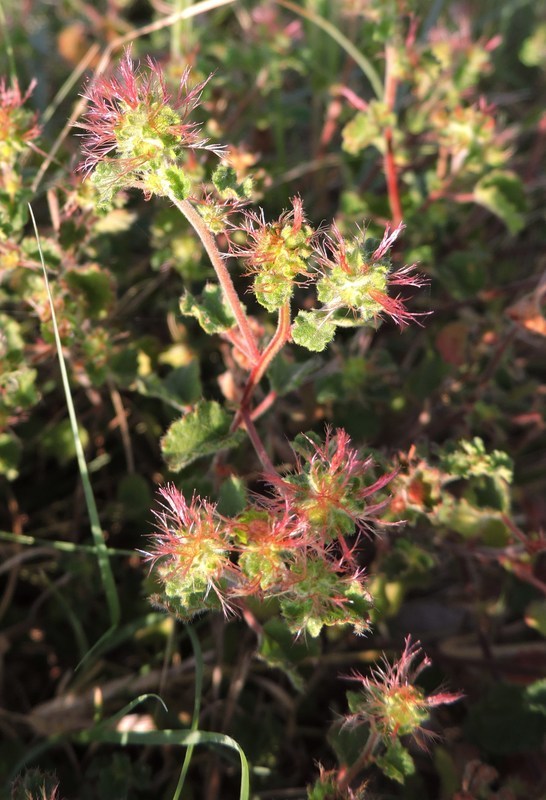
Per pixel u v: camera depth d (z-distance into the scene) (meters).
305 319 0.14
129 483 0.23
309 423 0.24
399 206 0.25
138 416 0.25
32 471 0.25
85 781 0.20
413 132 0.27
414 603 0.24
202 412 0.18
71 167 0.20
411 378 0.25
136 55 0.32
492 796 0.18
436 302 0.26
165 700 0.21
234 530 0.14
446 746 0.20
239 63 0.28
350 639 0.22
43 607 0.23
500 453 0.18
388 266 0.13
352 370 0.22
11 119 0.18
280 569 0.14
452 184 0.26
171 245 0.23
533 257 0.31
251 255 0.14
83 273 0.20
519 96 0.34
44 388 0.24
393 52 0.24
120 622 0.23
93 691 0.21
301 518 0.14
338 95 0.29
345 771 0.16
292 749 0.21
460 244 0.28
